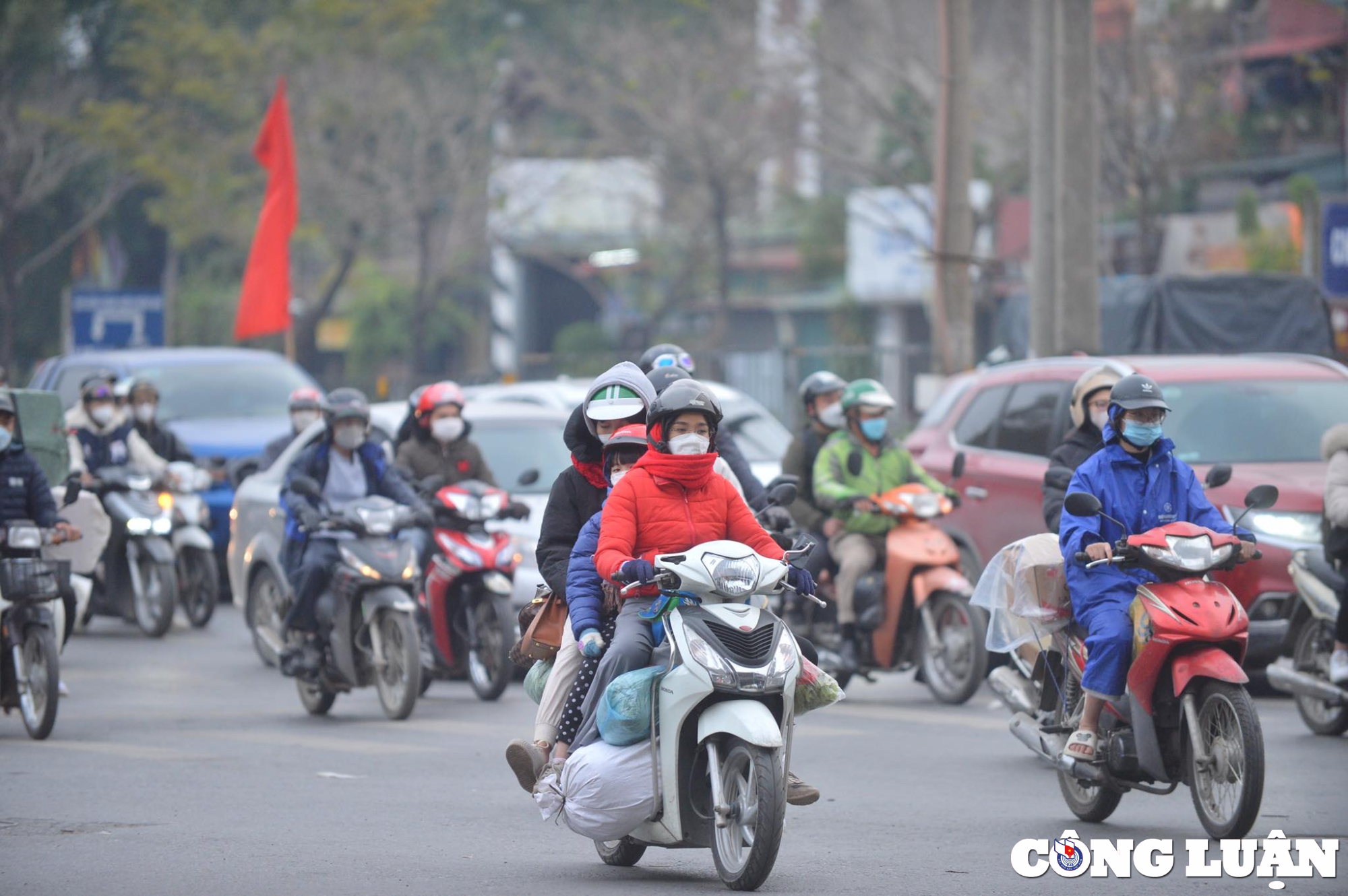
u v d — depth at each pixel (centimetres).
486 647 4322
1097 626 2697
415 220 14088
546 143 13912
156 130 12750
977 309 12325
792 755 3531
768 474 5678
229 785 3164
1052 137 6450
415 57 13575
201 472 5841
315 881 2370
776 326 16512
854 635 4288
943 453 4969
